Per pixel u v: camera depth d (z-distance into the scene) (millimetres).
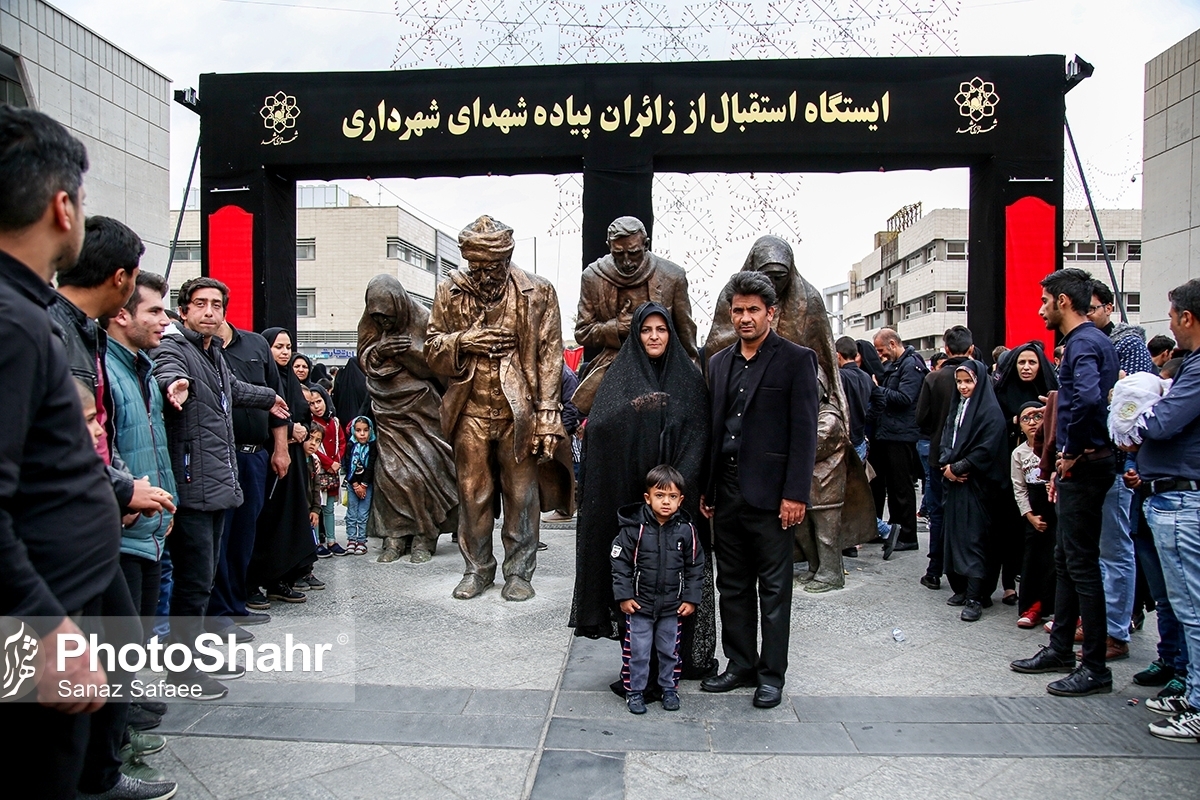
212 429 3594
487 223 5207
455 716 3330
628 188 7461
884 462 7387
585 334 5930
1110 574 4184
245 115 7652
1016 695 3611
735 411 3564
